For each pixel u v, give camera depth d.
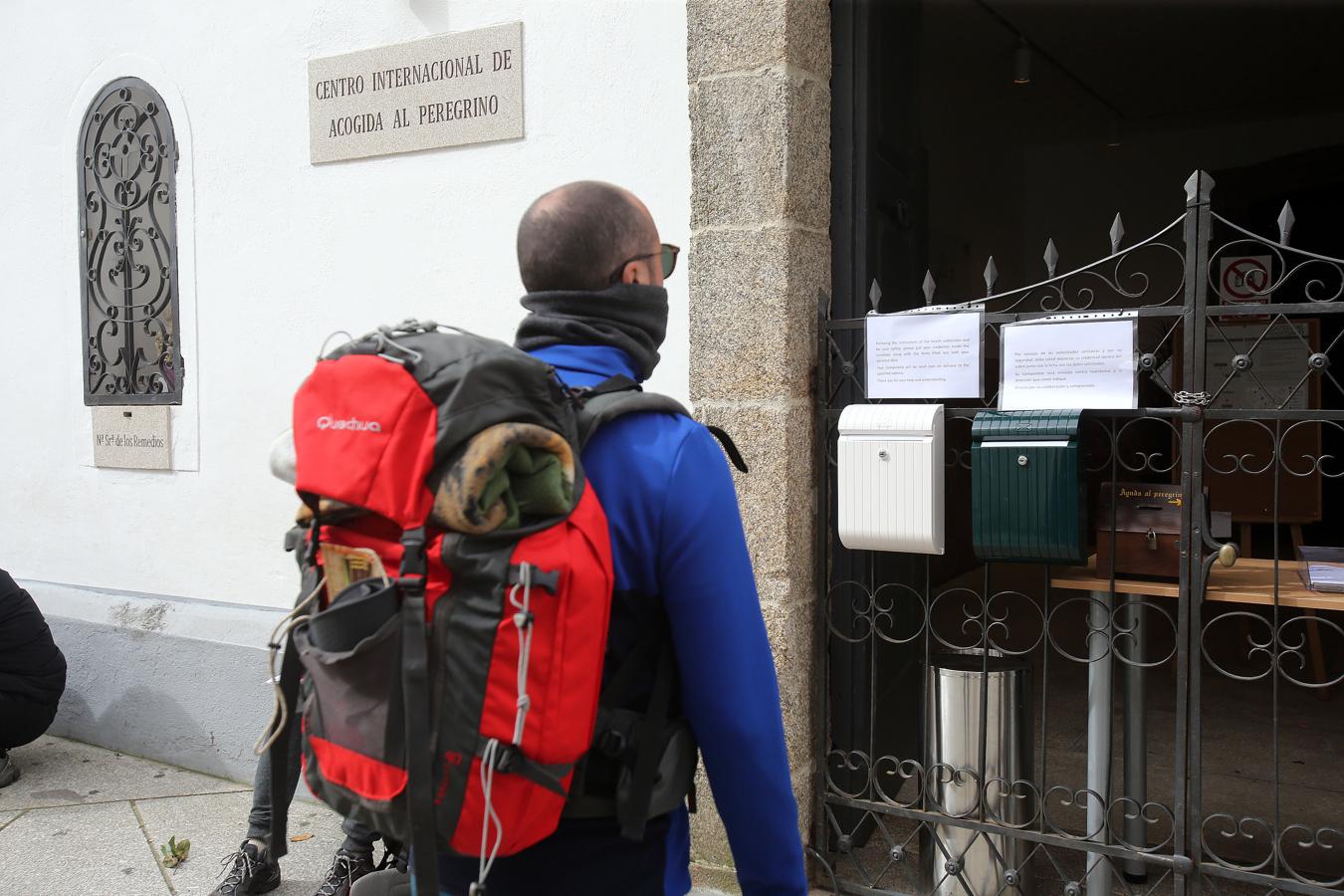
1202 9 6.24
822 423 3.07
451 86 3.70
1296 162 8.27
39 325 4.86
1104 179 8.94
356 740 1.20
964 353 2.81
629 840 1.31
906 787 3.68
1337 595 2.54
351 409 1.21
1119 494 2.71
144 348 4.61
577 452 1.26
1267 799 3.59
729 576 1.28
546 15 3.52
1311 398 4.12
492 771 1.13
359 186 3.94
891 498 2.82
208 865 3.45
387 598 1.17
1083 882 2.85
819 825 3.15
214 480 4.35
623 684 1.30
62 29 4.68
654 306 1.43
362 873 3.09
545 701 1.16
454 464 1.15
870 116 3.19
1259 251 8.43
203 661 4.26
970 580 7.25
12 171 4.89
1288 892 2.66
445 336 1.26
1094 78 7.62
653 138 3.34
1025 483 2.62
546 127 3.54
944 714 2.94
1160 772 3.93
